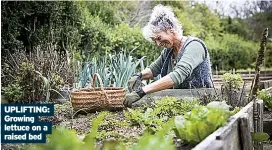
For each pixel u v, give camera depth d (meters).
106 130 1.98
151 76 3.60
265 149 2.80
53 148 0.91
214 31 13.39
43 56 4.45
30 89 3.68
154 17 3.23
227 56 11.95
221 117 1.45
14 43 6.78
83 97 2.60
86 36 7.89
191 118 1.51
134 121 2.09
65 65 4.36
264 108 3.49
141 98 2.93
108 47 8.01
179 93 3.03
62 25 7.63
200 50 3.08
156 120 2.07
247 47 12.90
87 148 0.95
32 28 7.32
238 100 2.64
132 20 11.36
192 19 13.34
